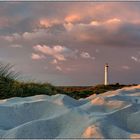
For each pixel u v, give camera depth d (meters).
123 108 3.72
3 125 3.59
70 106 4.00
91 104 4.08
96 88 14.24
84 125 3.21
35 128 3.21
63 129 3.26
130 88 5.57
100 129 3.06
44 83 10.73
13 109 3.98
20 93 8.77
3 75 9.87
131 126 3.43
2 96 8.30
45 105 4.07
